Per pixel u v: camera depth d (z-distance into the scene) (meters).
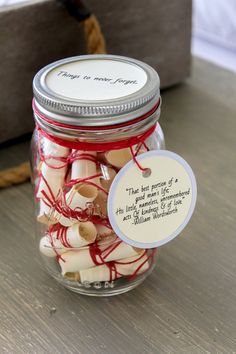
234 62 0.92
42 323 0.41
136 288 0.44
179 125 0.62
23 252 0.47
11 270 0.45
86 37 0.57
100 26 0.60
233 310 0.42
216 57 0.94
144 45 0.64
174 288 0.44
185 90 0.68
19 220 0.50
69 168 0.41
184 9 0.65
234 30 0.91
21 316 0.42
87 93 0.39
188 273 0.45
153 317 0.42
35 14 0.55
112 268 0.42
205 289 0.44
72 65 0.42
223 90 0.68
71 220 0.41
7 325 0.41
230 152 0.58
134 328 0.41
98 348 0.39
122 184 0.40
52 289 0.44
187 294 0.43
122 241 0.42
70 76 0.40
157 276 0.45
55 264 0.44
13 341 0.40
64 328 0.41
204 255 0.46
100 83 0.40
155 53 0.65
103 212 0.41
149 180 0.40
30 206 0.52
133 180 0.40
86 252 0.42
